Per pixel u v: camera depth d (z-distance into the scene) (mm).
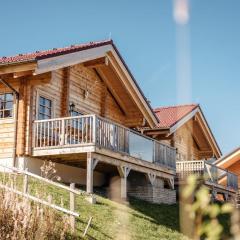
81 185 17750
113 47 18531
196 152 30531
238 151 27766
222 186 25578
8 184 10469
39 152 15500
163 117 27125
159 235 12969
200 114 28516
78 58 16516
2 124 16125
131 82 19891
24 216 8031
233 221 1106
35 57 14344
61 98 17656
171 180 21078
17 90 16047
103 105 20188
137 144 18203
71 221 9602
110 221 12172
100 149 15203
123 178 16906
